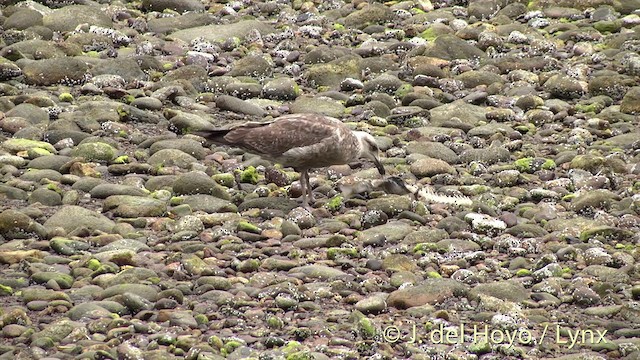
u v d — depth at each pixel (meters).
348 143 15.38
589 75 22.05
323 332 11.52
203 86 20.89
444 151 17.86
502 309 12.20
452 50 23.12
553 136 18.98
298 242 14.09
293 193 15.88
